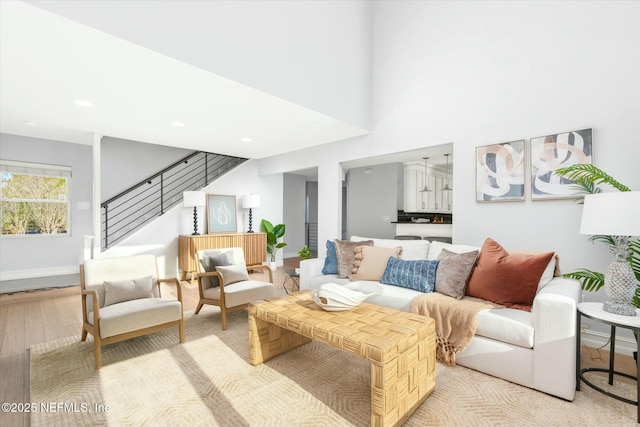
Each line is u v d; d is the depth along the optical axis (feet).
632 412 5.98
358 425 5.64
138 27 7.32
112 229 19.66
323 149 18.03
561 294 6.56
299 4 11.59
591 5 9.53
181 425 5.65
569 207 9.84
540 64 10.49
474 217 12.00
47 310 12.46
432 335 6.68
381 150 15.12
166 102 10.79
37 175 17.39
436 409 6.12
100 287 9.16
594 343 9.30
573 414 5.92
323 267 12.74
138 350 8.72
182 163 22.67
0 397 6.57
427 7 13.66
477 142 11.96
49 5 6.06
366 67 15.17
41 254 17.51
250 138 16.03
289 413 5.97
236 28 9.41
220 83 9.42
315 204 33.42
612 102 9.14
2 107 11.26
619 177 9.02
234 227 21.26
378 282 10.66
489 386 6.87
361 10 14.96
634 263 8.05
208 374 7.40
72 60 7.93
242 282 11.72
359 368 7.70
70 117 12.28
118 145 20.01
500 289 8.21
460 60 12.54
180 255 18.60
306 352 8.61
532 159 10.47
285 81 10.91
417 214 23.75
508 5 11.29
